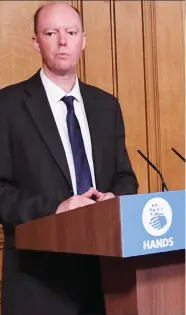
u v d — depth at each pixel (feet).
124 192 5.65
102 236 3.70
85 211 3.85
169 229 3.71
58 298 5.26
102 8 9.76
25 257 5.32
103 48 9.74
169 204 3.73
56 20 5.77
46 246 4.25
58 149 5.55
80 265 5.37
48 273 5.29
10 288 5.35
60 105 5.93
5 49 8.96
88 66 9.61
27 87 5.89
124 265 4.17
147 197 3.65
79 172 5.67
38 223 4.35
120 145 6.20
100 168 5.81
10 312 5.32
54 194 5.42
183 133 10.30
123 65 9.89
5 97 5.80
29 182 5.49
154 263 4.12
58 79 5.94
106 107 6.22
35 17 5.96
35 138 5.58
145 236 3.61
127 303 4.14
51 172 5.50
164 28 10.26
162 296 4.13
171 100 10.26
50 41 5.78
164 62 10.23
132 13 10.00
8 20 9.01
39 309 5.21
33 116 5.65
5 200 5.13
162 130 10.14
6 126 5.66
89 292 5.45
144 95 10.04
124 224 3.55
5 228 5.50
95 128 6.00
